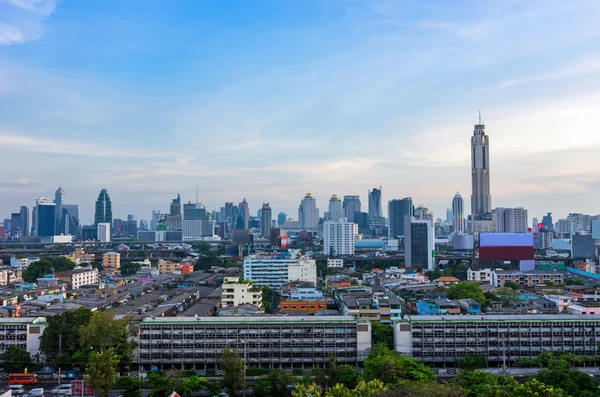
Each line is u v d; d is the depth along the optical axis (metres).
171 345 180.00
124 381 147.38
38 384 162.88
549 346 184.62
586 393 130.50
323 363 181.12
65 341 178.38
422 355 182.38
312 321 184.75
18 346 183.38
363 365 171.75
